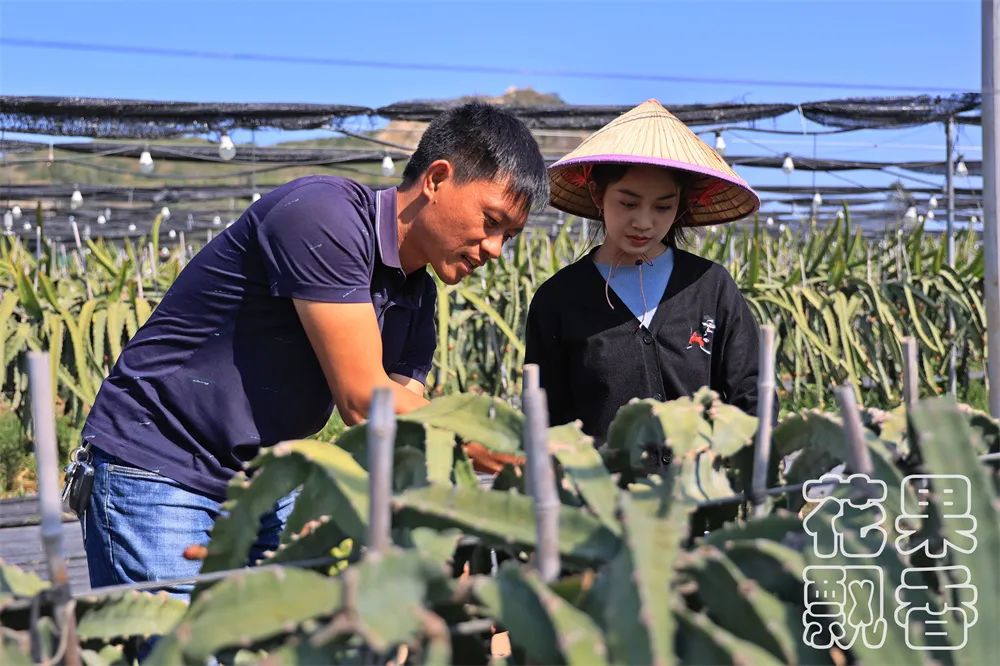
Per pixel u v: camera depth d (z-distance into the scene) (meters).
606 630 0.77
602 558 0.86
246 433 1.58
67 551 2.82
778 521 0.92
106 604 0.95
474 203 1.54
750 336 1.98
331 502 0.97
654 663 0.70
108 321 4.03
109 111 4.82
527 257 4.87
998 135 2.69
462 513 0.90
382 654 0.81
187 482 1.57
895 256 5.37
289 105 5.15
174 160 7.58
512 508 0.90
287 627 0.79
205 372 1.57
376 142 6.13
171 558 1.55
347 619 0.73
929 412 0.91
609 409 1.94
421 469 1.04
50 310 4.12
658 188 1.82
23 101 4.63
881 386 5.35
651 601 0.73
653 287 1.95
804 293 4.88
